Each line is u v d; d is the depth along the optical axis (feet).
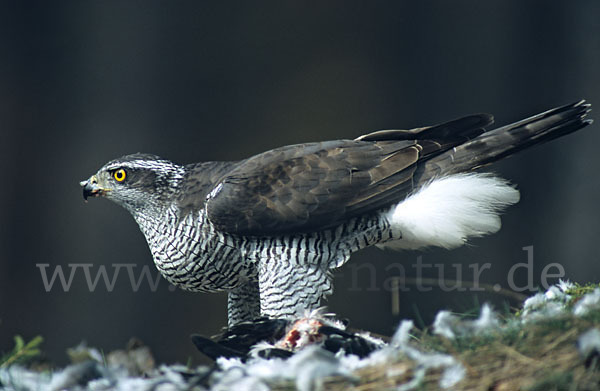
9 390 17.08
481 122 25.86
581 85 49.85
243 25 52.26
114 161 26.99
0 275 48.62
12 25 50.34
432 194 25.35
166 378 16.81
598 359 15.25
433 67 51.70
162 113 51.44
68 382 17.17
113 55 51.34
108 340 47.98
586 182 48.42
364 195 25.03
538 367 15.48
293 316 24.97
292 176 25.13
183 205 26.00
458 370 15.31
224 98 51.90
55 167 50.24
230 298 27.76
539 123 26.27
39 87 50.55
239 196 24.94
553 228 48.32
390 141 26.16
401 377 15.81
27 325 48.19
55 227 49.70
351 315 47.34
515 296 23.32
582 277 47.32
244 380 15.89
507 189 25.94
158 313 48.67
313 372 15.48
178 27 51.83
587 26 50.08
